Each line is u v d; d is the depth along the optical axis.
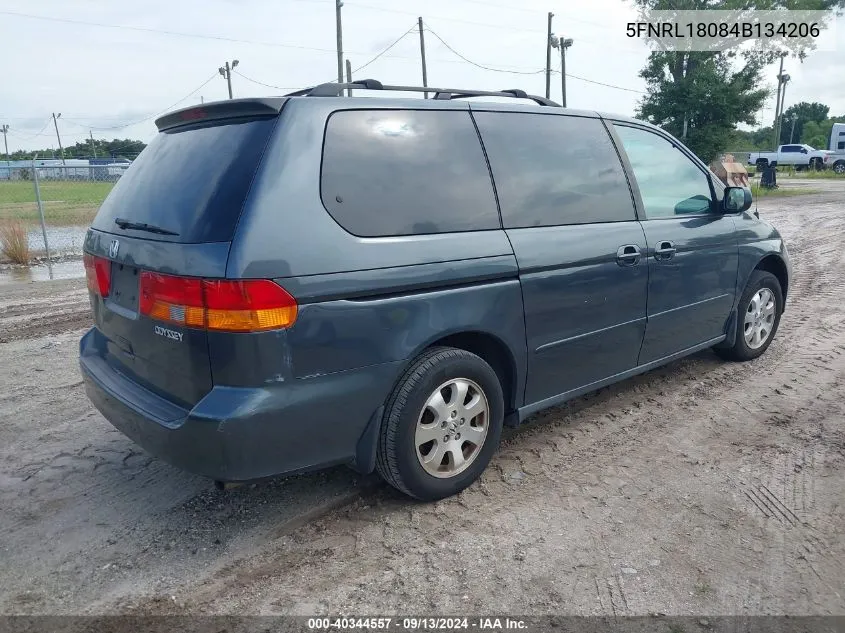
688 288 4.46
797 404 4.53
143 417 2.85
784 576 2.74
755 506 3.26
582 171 3.86
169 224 2.85
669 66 34.91
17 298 8.45
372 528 3.11
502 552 2.91
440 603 2.59
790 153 43.75
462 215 3.22
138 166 3.41
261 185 2.65
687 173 4.64
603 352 3.96
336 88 3.04
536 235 3.49
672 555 2.88
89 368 3.43
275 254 2.61
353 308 2.80
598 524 3.11
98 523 3.19
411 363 3.07
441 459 3.23
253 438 2.64
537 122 3.71
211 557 2.91
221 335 2.59
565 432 4.13
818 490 3.40
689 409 4.47
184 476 3.63
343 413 2.86
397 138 3.10
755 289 5.18
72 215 17.48
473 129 3.40
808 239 13.18
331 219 2.78
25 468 3.74
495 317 3.29
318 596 2.64
